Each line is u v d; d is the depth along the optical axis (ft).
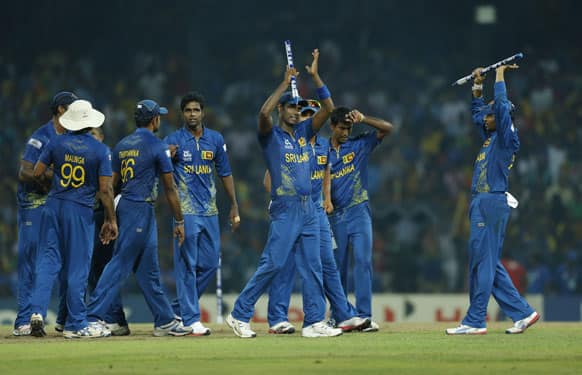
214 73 358.02
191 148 119.44
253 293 112.78
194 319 117.60
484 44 371.97
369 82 354.13
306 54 366.63
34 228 120.67
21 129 317.63
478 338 108.68
